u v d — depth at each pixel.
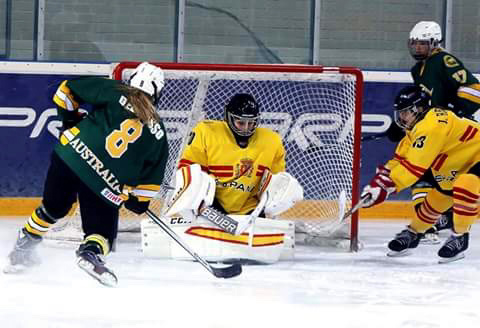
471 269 14.01
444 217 17.53
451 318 10.50
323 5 21.03
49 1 20.05
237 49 20.83
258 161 14.12
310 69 15.51
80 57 20.28
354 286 12.36
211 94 17.56
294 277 12.89
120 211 16.12
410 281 12.87
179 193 13.23
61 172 11.32
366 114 20.39
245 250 13.71
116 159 11.03
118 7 20.33
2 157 19.19
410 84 20.50
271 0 20.84
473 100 16.52
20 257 12.20
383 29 21.33
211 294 11.44
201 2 20.58
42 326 9.57
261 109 17.66
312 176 17.36
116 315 10.13
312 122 17.45
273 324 9.95
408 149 14.68
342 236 15.88
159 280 12.25
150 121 11.00
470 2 21.38
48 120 19.33
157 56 20.55
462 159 14.26
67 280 11.97
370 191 14.07
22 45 20.00
